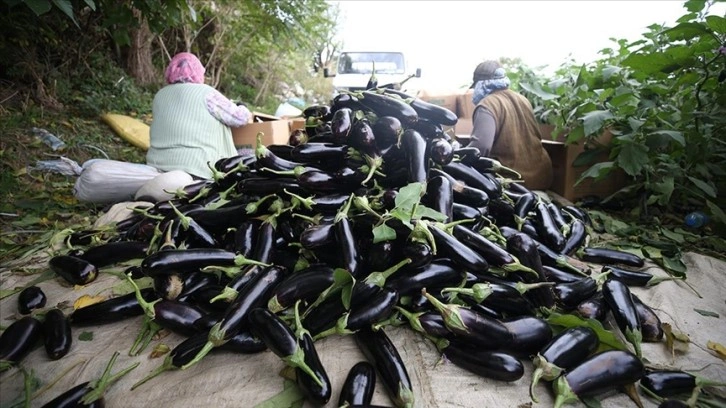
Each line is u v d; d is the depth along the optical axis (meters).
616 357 1.53
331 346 1.77
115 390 1.53
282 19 10.23
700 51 3.37
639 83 4.23
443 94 7.24
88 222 3.63
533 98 6.01
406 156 2.22
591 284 2.04
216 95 4.50
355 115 2.38
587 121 3.89
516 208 2.56
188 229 2.25
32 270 2.44
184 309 1.79
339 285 1.73
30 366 1.65
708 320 2.12
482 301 1.82
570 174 4.44
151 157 4.43
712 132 3.68
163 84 9.44
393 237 1.85
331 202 2.19
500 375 1.55
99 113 6.92
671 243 3.01
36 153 5.11
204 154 4.36
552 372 1.50
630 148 3.64
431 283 1.84
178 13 5.02
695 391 1.51
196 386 1.53
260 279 1.78
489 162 2.69
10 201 4.00
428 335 1.73
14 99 6.05
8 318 1.99
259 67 14.67
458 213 2.29
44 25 6.44
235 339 1.65
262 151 2.37
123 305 1.92
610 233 3.38
